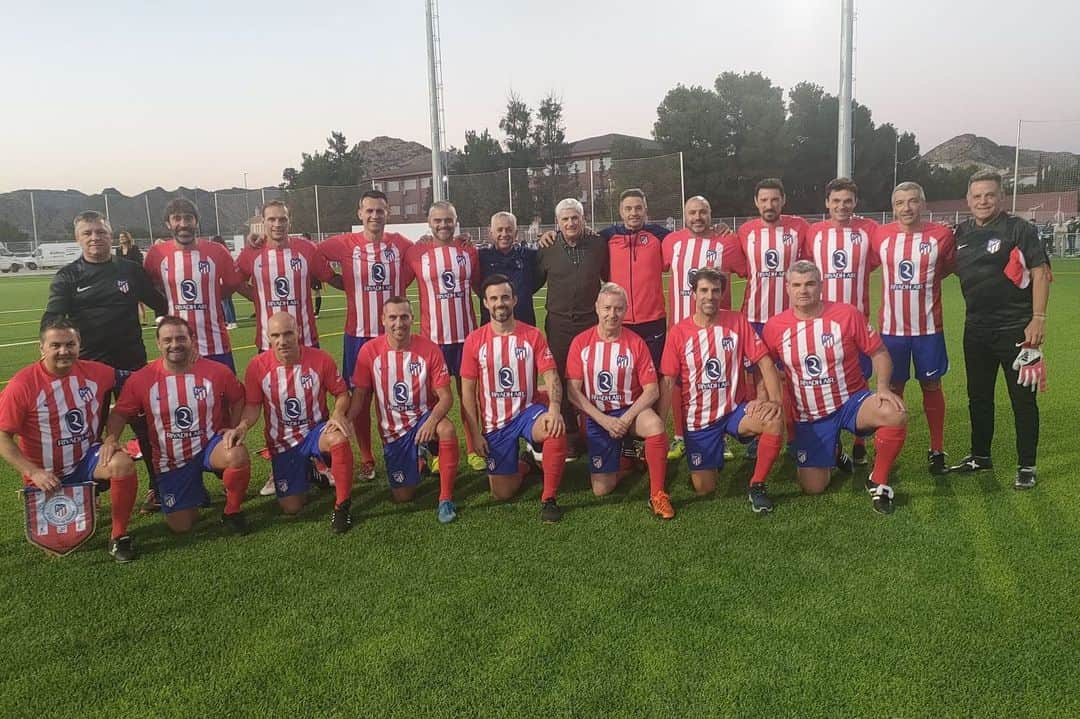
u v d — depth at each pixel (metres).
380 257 4.91
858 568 3.11
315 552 3.49
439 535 3.66
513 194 33.97
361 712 2.26
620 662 2.47
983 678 2.33
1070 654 2.45
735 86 45.56
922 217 4.45
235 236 34.66
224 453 3.69
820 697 2.26
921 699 2.24
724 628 2.67
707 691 2.30
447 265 4.93
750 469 4.59
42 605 3.01
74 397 3.65
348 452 3.79
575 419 5.03
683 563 3.22
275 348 3.90
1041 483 4.05
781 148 44.88
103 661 2.59
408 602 2.95
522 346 4.07
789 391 4.08
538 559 3.32
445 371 4.11
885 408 3.70
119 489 3.44
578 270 4.93
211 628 2.79
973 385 4.23
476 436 4.11
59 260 36.66
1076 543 3.27
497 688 2.35
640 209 4.90
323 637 2.70
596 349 4.12
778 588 2.96
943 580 2.97
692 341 4.04
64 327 3.52
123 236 9.42
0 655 2.64
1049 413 5.44
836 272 4.69
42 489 3.46
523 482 4.48
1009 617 2.68
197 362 3.86
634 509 3.95
